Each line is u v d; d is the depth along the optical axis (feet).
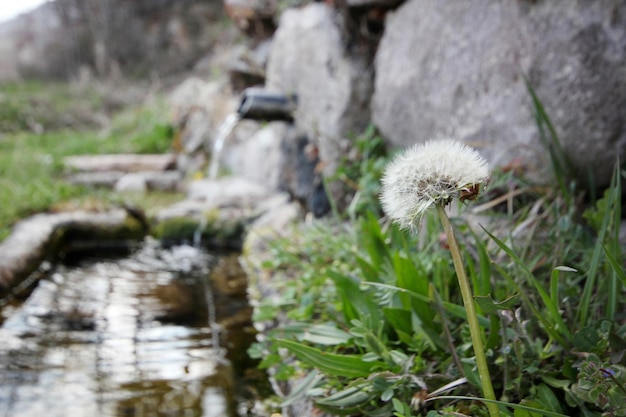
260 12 4.39
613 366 1.22
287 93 3.47
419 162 1.10
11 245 3.19
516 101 2.10
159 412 1.79
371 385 1.46
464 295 1.13
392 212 1.12
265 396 1.87
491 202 1.92
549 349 1.38
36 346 2.23
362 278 1.88
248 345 2.25
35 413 1.77
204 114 5.54
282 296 2.22
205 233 3.85
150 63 9.60
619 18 1.85
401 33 2.76
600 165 1.92
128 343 2.26
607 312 1.42
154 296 2.86
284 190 3.84
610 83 1.87
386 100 2.83
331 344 1.68
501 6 2.17
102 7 10.05
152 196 4.83
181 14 9.70
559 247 1.65
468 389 1.39
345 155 2.93
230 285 3.01
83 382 1.95
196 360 2.12
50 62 10.09
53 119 7.80
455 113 2.37
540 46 2.02
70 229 3.80
